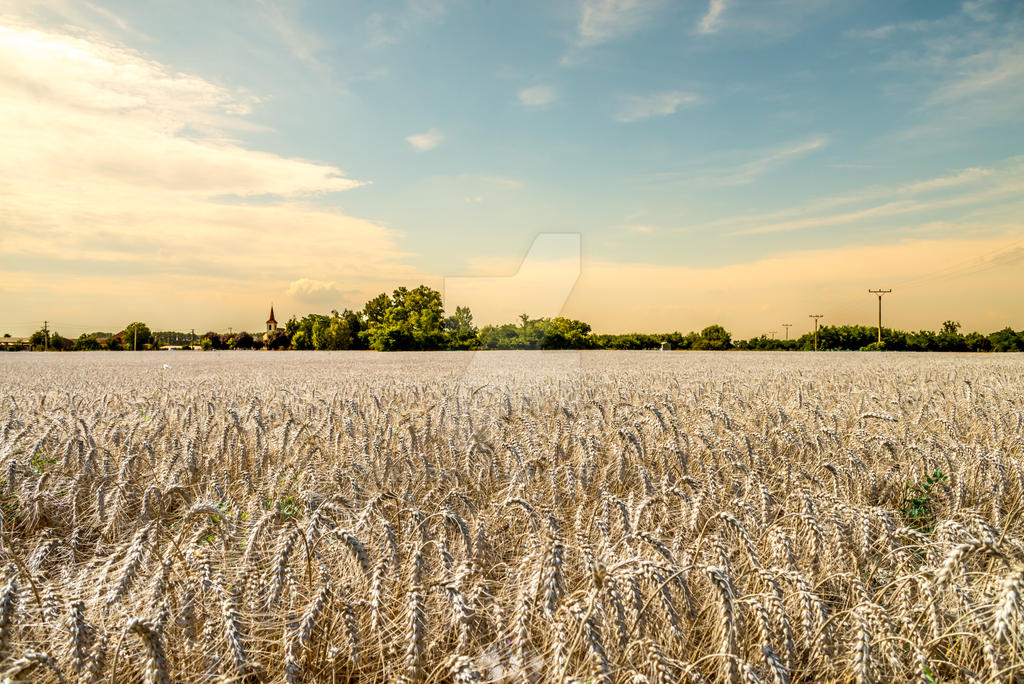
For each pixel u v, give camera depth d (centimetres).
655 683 229
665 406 749
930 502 493
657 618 279
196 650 267
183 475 540
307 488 460
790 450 632
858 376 1611
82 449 555
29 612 285
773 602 254
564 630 254
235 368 2728
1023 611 238
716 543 308
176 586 287
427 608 278
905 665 254
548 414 744
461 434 614
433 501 453
